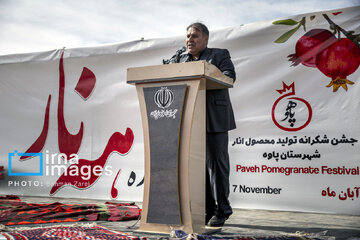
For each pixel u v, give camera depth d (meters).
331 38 4.15
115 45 5.29
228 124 2.90
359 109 3.97
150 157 2.49
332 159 4.04
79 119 5.43
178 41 4.96
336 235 2.61
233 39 4.60
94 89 5.38
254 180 4.36
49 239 2.21
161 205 2.43
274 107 4.36
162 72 2.44
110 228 2.81
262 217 3.65
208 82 2.54
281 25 4.40
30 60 5.76
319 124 4.13
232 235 2.44
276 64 4.39
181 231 2.26
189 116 2.38
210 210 2.95
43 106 5.66
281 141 4.29
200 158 2.50
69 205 4.18
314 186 4.09
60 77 5.59
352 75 4.03
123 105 5.21
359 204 3.88
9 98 5.84
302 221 3.38
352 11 4.08
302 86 4.25
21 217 3.35
